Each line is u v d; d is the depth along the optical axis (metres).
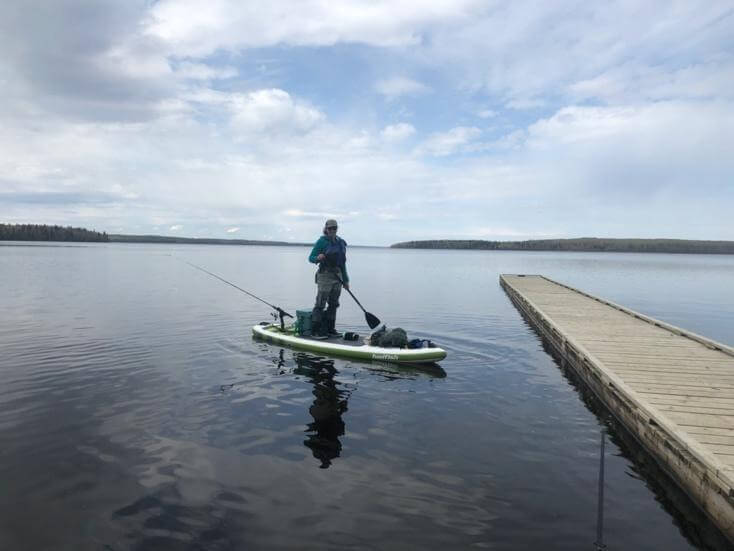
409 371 8.94
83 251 85.50
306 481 4.67
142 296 20.06
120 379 7.95
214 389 7.52
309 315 11.05
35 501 4.22
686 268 61.97
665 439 5.26
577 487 4.77
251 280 30.92
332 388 7.76
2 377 7.96
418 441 5.72
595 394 7.96
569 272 49.53
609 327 12.49
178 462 5.01
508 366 9.56
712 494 4.34
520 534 3.91
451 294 23.84
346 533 3.85
